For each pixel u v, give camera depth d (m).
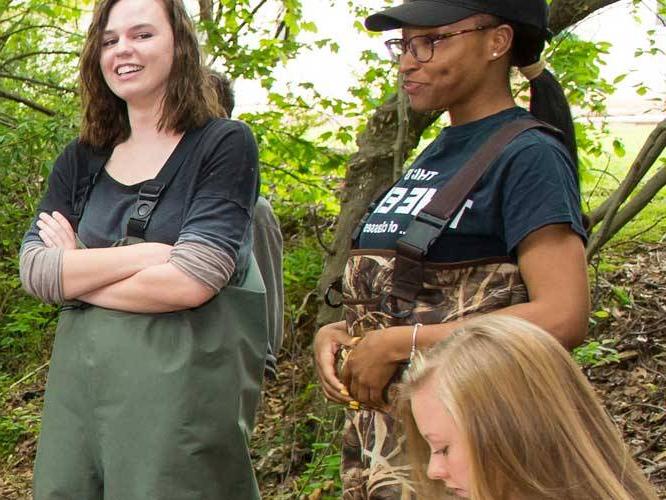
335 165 6.97
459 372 1.70
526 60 2.52
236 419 2.66
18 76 7.51
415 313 2.33
